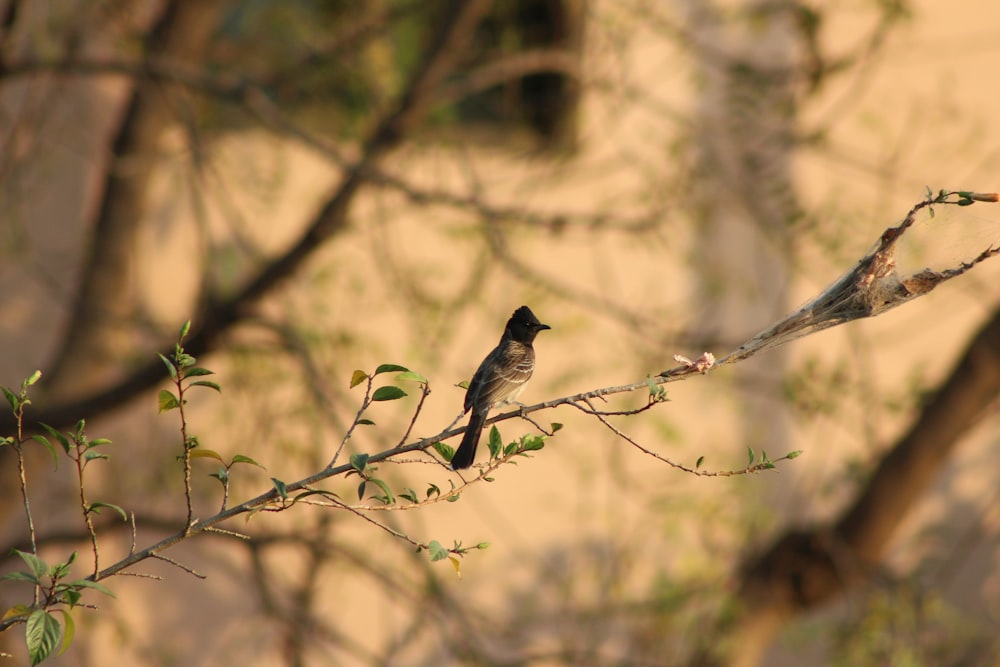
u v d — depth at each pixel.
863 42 16.03
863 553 13.66
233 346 12.40
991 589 18.22
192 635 15.37
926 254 4.80
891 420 15.14
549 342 15.48
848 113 17.03
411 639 13.80
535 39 15.34
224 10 15.32
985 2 18.34
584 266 16.17
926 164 16.84
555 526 16.05
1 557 12.45
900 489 13.43
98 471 14.37
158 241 15.24
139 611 15.12
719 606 13.90
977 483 18.38
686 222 15.34
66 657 14.21
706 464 15.71
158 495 14.41
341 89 14.36
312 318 14.16
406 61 15.27
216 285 12.91
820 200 16.25
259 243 15.20
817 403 13.76
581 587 16.08
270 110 11.77
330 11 14.55
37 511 14.52
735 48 16.61
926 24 17.84
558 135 16.09
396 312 15.02
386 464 13.00
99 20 14.03
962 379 13.18
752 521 15.09
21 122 13.55
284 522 13.88
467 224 13.83
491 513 15.89
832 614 17.52
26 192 14.35
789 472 16.89
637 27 14.67
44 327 15.19
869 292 4.84
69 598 4.16
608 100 14.95
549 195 15.97
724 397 16.27
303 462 12.95
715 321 16.67
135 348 14.79
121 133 13.54
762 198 14.94
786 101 14.24
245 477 13.52
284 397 14.32
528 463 15.88
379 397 4.64
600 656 13.64
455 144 13.73
